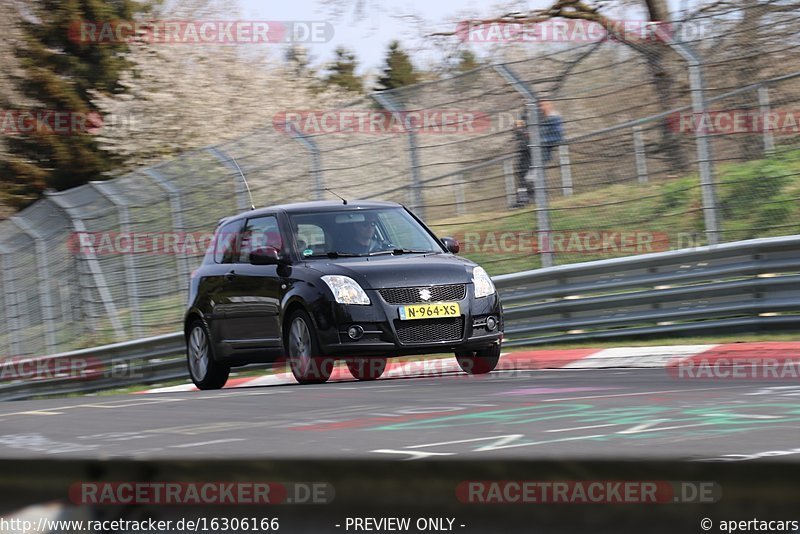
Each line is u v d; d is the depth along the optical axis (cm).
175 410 1363
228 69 10181
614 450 582
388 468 399
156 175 5512
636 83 4281
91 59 10706
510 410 1033
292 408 1341
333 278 3053
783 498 343
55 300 6250
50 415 1334
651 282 3875
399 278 3041
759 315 3625
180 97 9962
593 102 4400
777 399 1056
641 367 3180
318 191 4881
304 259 3253
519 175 4534
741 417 831
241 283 3438
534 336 4181
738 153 4316
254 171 5069
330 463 407
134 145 9931
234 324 3475
